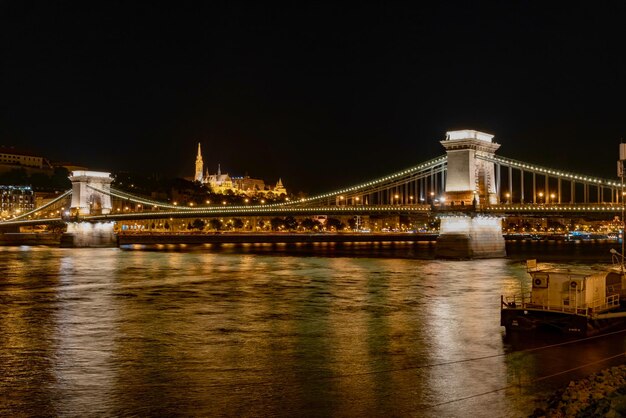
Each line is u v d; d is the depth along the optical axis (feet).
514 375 97.25
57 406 86.58
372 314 153.17
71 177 584.40
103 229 567.18
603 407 75.77
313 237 629.51
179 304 172.76
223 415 82.79
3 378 98.89
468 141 346.74
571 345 113.19
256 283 226.38
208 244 631.15
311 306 167.32
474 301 172.86
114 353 114.21
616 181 320.29
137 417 82.48
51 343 122.62
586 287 119.65
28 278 247.09
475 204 335.47
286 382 95.66
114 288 211.61
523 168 353.10
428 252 460.96
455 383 94.02
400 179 401.29
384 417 81.51
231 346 119.03
